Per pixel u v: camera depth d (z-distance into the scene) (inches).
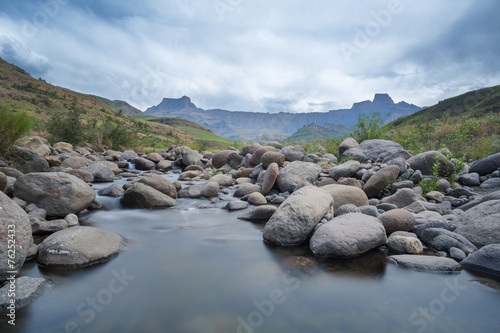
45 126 683.4
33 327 93.4
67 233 152.5
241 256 158.2
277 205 269.0
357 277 133.0
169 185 299.1
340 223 172.9
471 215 178.2
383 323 98.0
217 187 321.1
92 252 145.7
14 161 313.9
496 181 281.9
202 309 106.3
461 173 325.1
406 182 277.4
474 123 534.3
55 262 136.7
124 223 217.2
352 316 102.3
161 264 146.3
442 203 244.8
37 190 209.6
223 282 127.6
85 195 225.5
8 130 309.1
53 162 390.9
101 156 629.9
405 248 160.4
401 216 187.3
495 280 128.9
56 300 109.9
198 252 163.9
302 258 154.5
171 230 204.5
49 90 4274.1
